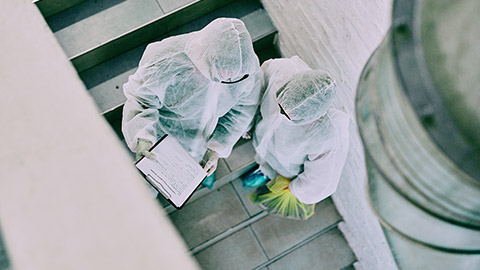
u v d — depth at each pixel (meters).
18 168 0.64
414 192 0.72
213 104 2.12
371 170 0.81
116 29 2.63
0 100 0.68
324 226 3.16
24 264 0.59
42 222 0.61
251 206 3.07
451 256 0.79
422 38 0.61
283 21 2.73
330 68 2.41
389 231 0.88
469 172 0.60
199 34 1.87
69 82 0.70
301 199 2.45
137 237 0.59
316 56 2.52
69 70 0.72
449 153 0.61
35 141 0.65
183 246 0.59
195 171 2.13
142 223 0.60
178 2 2.69
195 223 3.01
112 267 0.58
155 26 2.70
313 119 1.95
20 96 0.68
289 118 1.95
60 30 2.61
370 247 2.89
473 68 0.57
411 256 0.88
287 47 2.86
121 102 2.65
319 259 3.14
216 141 2.29
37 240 0.60
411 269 0.91
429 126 0.61
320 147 2.09
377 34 1.85
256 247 3.09
